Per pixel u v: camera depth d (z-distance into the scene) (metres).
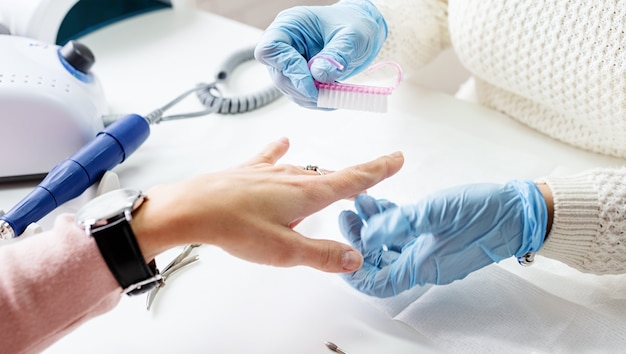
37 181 0.66
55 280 0.48
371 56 0.68
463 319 0.55
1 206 0.64
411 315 0.55
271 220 0.52
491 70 0.71
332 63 0.59
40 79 0.64
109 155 0.63
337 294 0.56
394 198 0.64
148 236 0.50
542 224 0.55
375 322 0.55
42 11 0.75
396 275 0.55
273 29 0.62
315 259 0.52
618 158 0.69
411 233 0.53
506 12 0.66
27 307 0.47
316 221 0.62
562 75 0.65
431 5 0.78
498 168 0.68
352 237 0.57
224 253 0.59
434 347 0.53
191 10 0.94
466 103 0.77
